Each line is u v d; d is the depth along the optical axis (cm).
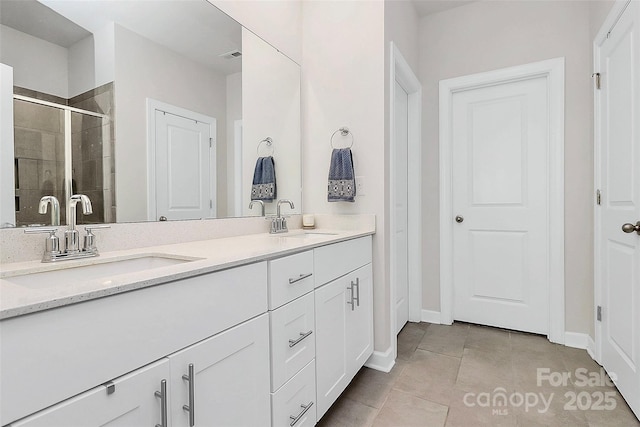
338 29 208
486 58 250
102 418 63
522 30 238
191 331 81
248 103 180
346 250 161
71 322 58
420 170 271
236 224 172
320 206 214
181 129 147
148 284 70
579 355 206
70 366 58
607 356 181
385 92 195
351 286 164
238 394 95
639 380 141
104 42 119
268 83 193
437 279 268
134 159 128
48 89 104
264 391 105
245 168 179
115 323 65
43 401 55
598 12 197
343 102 205
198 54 154
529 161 242
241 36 177
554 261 227
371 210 197
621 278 162
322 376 138
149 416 71
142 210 130
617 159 168
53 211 103
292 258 118
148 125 133
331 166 200
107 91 120
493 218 254
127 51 127
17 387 52
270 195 195
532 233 241
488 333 244
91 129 115
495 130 253
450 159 265
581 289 219
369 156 197
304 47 221
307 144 219
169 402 75
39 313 54
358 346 172
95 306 62
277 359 110
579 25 220
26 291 60
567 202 223
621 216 162
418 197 269
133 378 68
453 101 268
